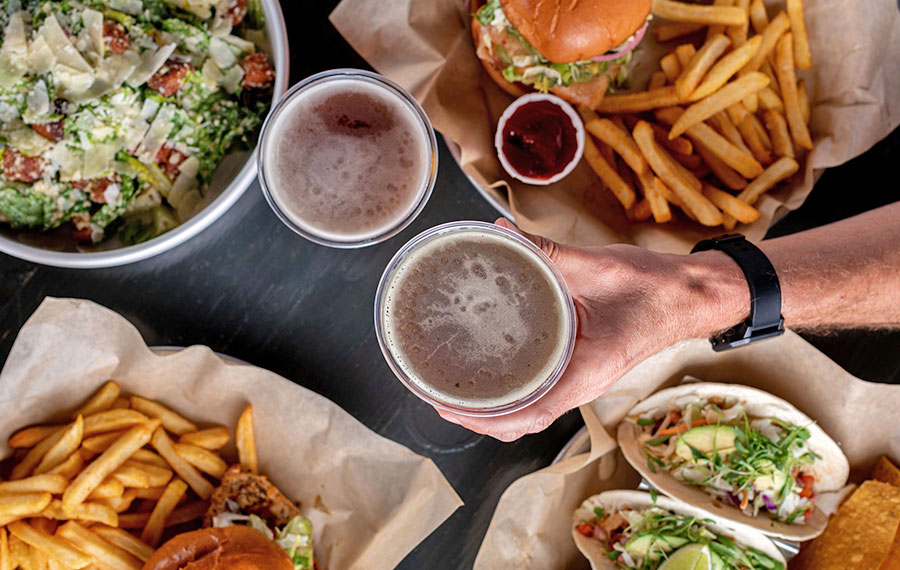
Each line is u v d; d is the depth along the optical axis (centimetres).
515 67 71
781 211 74
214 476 72
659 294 61
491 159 73
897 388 72
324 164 62
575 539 73
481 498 75
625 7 67
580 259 60
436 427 75
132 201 69
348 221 62
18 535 68
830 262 66
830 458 75
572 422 75
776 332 65
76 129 66
